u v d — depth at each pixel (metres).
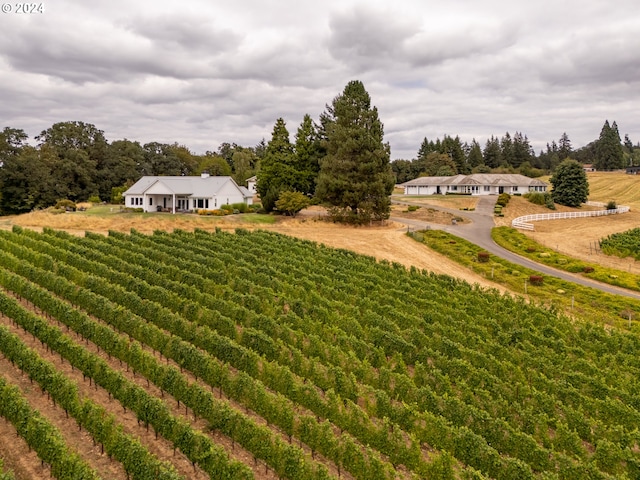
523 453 18.62
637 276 50.19
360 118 71.00
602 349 30.11
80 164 106.25
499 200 95.25
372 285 37.97
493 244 63.41
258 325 28.05
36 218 61.66
